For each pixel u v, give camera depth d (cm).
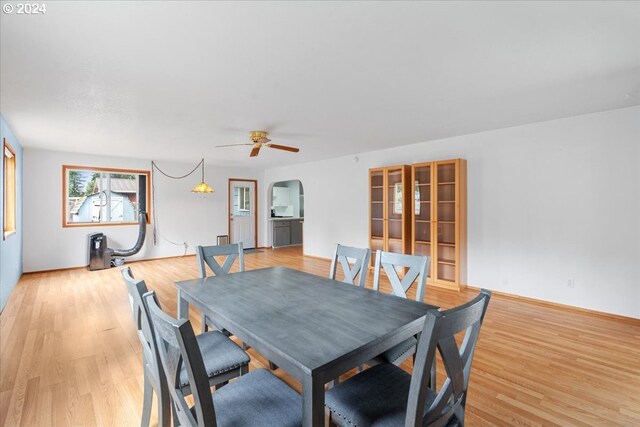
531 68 239
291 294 204
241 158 673
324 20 177
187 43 200
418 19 176
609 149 342
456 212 440
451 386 114
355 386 141
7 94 285
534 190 396
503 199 422
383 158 570
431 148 497
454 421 130
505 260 423
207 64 230
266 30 186
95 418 185
